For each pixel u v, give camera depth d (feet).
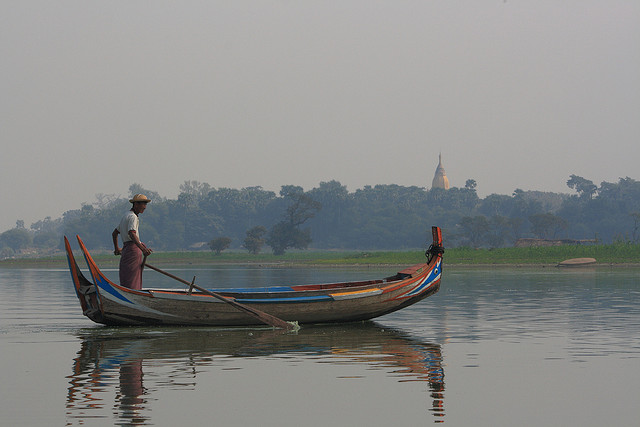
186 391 46.57
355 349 64.90
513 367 55.36
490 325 83.20
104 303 77.51
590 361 58.08
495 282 173.99
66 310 104.32
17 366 55.83
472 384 48.88
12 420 39.27
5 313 99.60
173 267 363.35
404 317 92.99
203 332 77.97
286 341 70.54
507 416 40.42
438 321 88.12
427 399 44.37
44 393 45.96
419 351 63.62
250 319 81.41
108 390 46.85
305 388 47.50
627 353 62.08
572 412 41.24
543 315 93.56
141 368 54.90
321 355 61.41
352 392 46.37
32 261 476.54
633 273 228.43
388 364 56.70
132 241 80.18
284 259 552.41
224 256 584.40
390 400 44.14
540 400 44.16
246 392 46.29
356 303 85.20
